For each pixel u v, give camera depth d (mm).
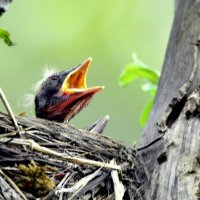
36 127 5750
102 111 13344
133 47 14734
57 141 5793
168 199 5398
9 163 5320
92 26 14781
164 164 5719
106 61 14562
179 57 6594
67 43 14594
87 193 5465
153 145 6039
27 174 5281
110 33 14781
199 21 6746
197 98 5949
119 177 5652
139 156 6074
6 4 5652
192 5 6965
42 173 5301
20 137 5445
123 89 13758
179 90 6137
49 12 14656
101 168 5605
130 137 13234
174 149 5758
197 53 6445
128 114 13484
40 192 5254
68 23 14703
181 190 5387
